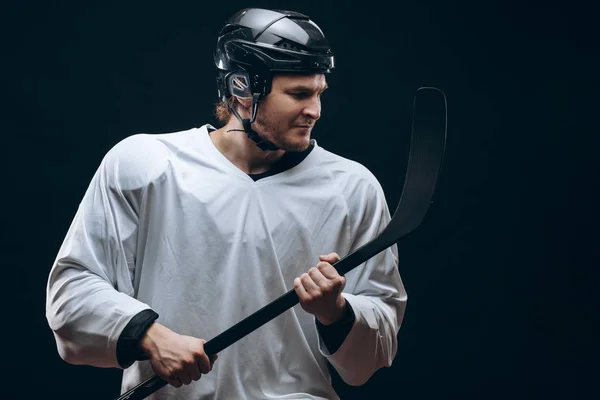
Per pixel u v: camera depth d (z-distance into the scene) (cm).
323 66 332
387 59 679
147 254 347
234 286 343
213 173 349
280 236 348
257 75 332
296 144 336
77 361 343
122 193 346
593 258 661
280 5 682
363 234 359
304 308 322
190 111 682
